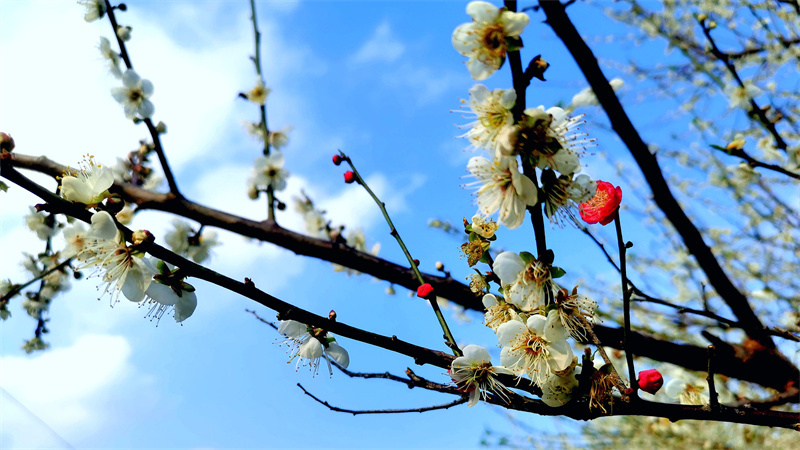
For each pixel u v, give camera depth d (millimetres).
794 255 804
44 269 668
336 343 377
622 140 472
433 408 367
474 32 332
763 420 350
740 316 580
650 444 941
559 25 407
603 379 346
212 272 342
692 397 414
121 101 613
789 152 572
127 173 723
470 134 338
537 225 342
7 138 355
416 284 628
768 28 731
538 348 350
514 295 349
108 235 341
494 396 354
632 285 437
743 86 621
